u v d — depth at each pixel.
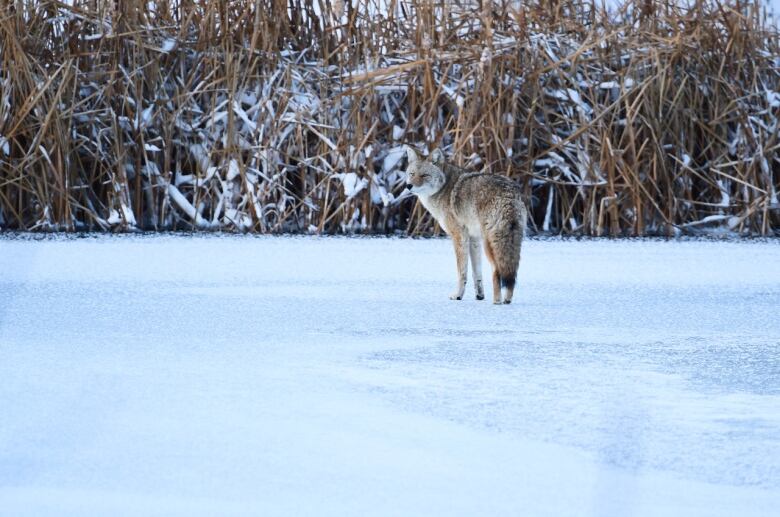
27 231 27.44
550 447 7.29
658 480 6.57
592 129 28.98
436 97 28.72
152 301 15.05
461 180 16.34
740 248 25.19
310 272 19.19
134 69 28.73
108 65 29.11
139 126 28.44
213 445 7.16
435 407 8.48
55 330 12.40
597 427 7.88
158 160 28.97
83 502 5.95
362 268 20.06
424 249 24.17
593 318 14.02
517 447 7.29
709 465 6.91
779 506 6.07
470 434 7.62
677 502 6.13
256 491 6.20
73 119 28.59
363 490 6.24
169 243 24.62
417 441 7.39
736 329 13.09
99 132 28.45
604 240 27.34
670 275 19.33
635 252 23.97
